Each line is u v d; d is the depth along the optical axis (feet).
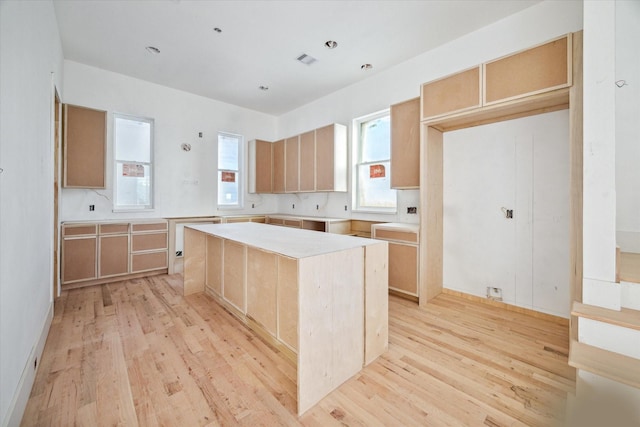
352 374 5.94
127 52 11.95
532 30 9.00
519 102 7.74
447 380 5.79
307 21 9.84
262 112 19.95
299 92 16.34
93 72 13.23
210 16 9.57
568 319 8.28
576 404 4.04
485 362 6.42
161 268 13.71
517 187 9.21
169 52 11.94
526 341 7.36
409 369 6.18
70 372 5.97
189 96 16.43
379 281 6.67
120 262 12.50
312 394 5.09
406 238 10.53
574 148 6.76
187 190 16.38
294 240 7.24
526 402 5.12
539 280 8.82
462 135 10.49
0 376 3.89
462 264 10.66
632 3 6.23
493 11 9.26
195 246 11.07
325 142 15.28
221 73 13.92
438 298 10.69
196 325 8.32
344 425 4.62
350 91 15.33
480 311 9.41
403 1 8.83
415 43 11.20
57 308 9.52
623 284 4.86
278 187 18.81
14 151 4.69
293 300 6.45
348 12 9.36
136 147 14.84
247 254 8.25
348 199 15.55
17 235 4.81
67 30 10.36
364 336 6.27
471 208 10.32
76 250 11.48
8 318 4.25
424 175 9.98
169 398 5.22
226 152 18.56
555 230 8.48
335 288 5.57
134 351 6.85
